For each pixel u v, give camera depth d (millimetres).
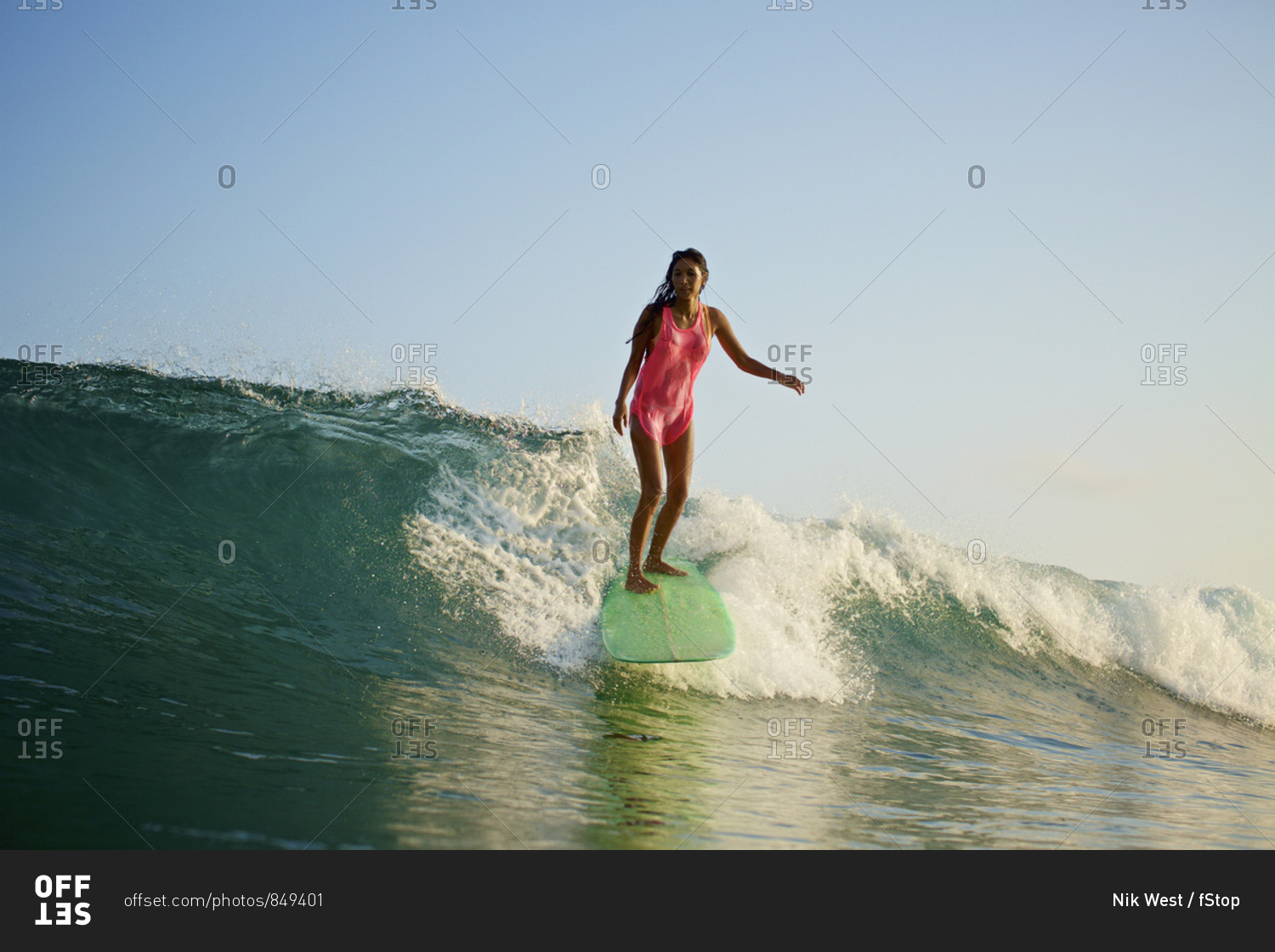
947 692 6539
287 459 6793
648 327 5012
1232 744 6852
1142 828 3949
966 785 4336
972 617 7902
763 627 6254
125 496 5863
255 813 2818
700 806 3477
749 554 7250
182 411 7066
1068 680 7539
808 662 6176
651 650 5312
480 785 3371
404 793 3168
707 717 4996
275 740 3537
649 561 5750
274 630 4859
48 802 2689
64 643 4066
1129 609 8641
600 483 7543
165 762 3125
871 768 4445
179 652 4293
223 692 3965
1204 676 8297
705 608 5660
